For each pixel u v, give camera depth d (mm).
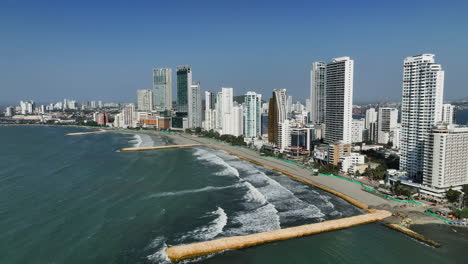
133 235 114812
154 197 157500
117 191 166125
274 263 98875
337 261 100438
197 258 100312
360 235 117062
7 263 94875
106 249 104375
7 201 146750
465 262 99438
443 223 126375
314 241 112500
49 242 108000
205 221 128125
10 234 113000
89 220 126875
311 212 138375
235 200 154250
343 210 141625
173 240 111562
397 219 130000
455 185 159000
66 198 152625
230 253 103750
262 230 119875
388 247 108812
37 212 133875
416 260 100875
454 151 156375
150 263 97062
